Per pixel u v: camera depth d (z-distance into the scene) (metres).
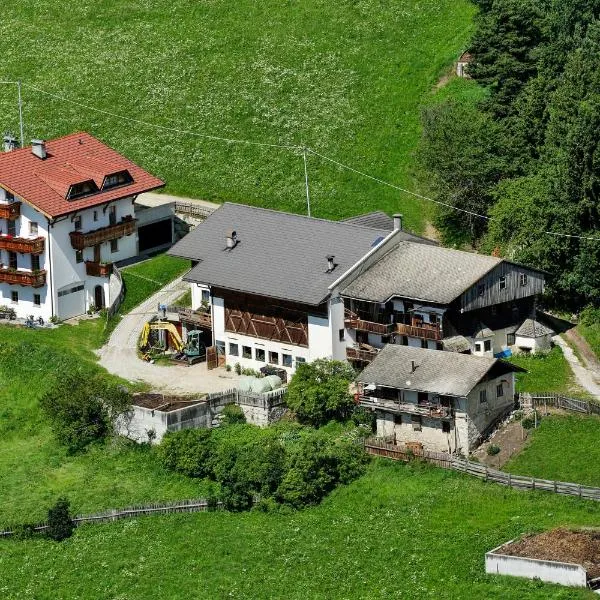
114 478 184.25
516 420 182.75
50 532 173.88
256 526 171.50
